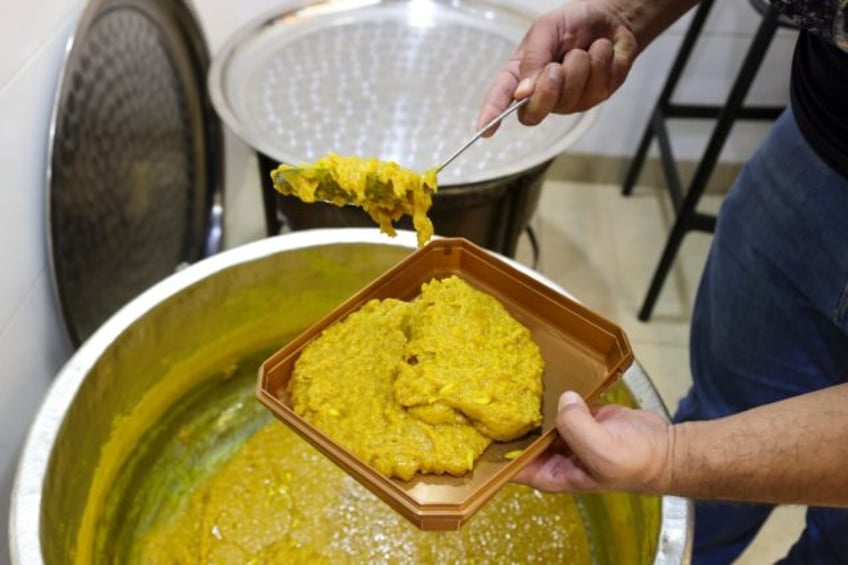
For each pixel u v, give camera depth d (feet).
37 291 3.22
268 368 2.19
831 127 2.48
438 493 1.97
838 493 1.76
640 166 6.21
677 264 5.86
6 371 3.01
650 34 2.92
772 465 1.77
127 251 4.01
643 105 6.03
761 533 4.31
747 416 1.85
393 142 4.06
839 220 2.56
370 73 4.42
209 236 4.98
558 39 2.72
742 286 3.05
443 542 2.76
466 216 3.76
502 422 2.03
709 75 5.82
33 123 3.04
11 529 2.08
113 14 3.55
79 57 3.26
